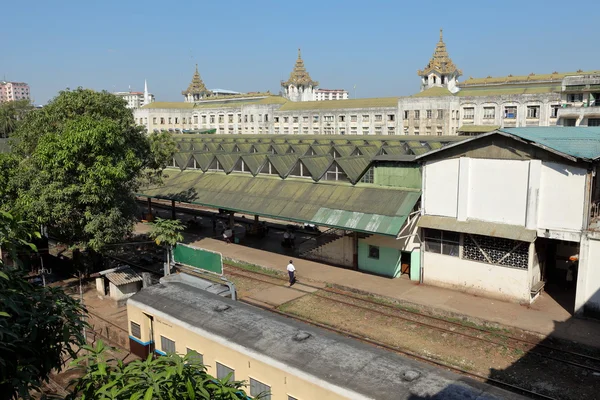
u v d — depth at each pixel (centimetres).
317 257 3159
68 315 857
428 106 7025
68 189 2327
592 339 1902
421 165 2578
